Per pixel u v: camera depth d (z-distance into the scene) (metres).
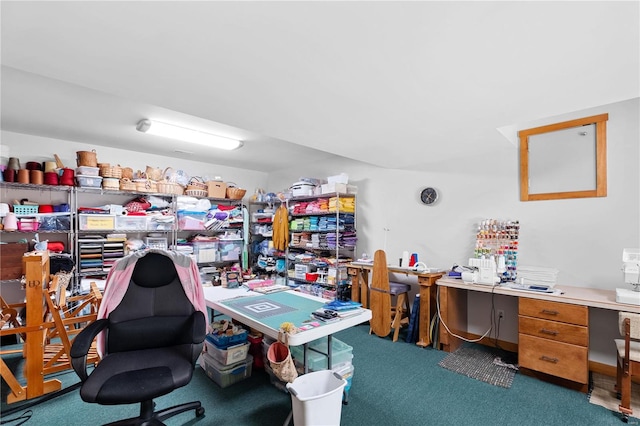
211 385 2.50
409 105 2.20
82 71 1.73
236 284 3.20
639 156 2.67
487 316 3.46
